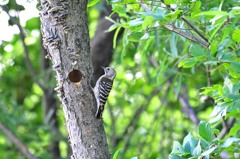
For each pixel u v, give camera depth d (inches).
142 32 322.0
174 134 700.0
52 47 289.4
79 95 289.9
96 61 541.0
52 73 633.6
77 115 290.2
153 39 403.5
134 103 721.6
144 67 625.6
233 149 284.5
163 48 426.0
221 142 279.1
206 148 278.8
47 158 682.8
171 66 490.0
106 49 548.7
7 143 706.8
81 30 291.0
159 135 719.7
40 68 737.0
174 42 388.5
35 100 853.2
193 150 278.8
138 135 737.0
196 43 323.9
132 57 612.7
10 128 634.2
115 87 689.0
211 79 453.7
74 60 289.7
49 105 695.7
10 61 748.6
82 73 290.5
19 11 617.0
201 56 293.4
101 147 291.9
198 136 289.9
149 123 763.4
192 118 588.1
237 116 291.9
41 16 292.7
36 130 661.3
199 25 315.9
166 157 658.8
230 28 277.6
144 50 418.6
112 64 673.6
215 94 303.1
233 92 288.4
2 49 732.7
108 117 759.7
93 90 292.7
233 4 370.0
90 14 763.4
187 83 566.6
